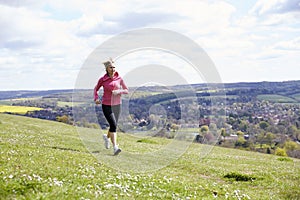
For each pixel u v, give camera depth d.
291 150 42.56
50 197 8.52
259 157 30.33
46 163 12.89
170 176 14.51
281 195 14.62
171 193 11.28
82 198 8.71
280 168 21.92
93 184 10.71
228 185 15.38
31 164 12.10
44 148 18.11
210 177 17.34
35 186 9.23
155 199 10.30
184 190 12.02
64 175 11.20
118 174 13.03
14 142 19.58
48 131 32.94
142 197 10.27
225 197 12.08
